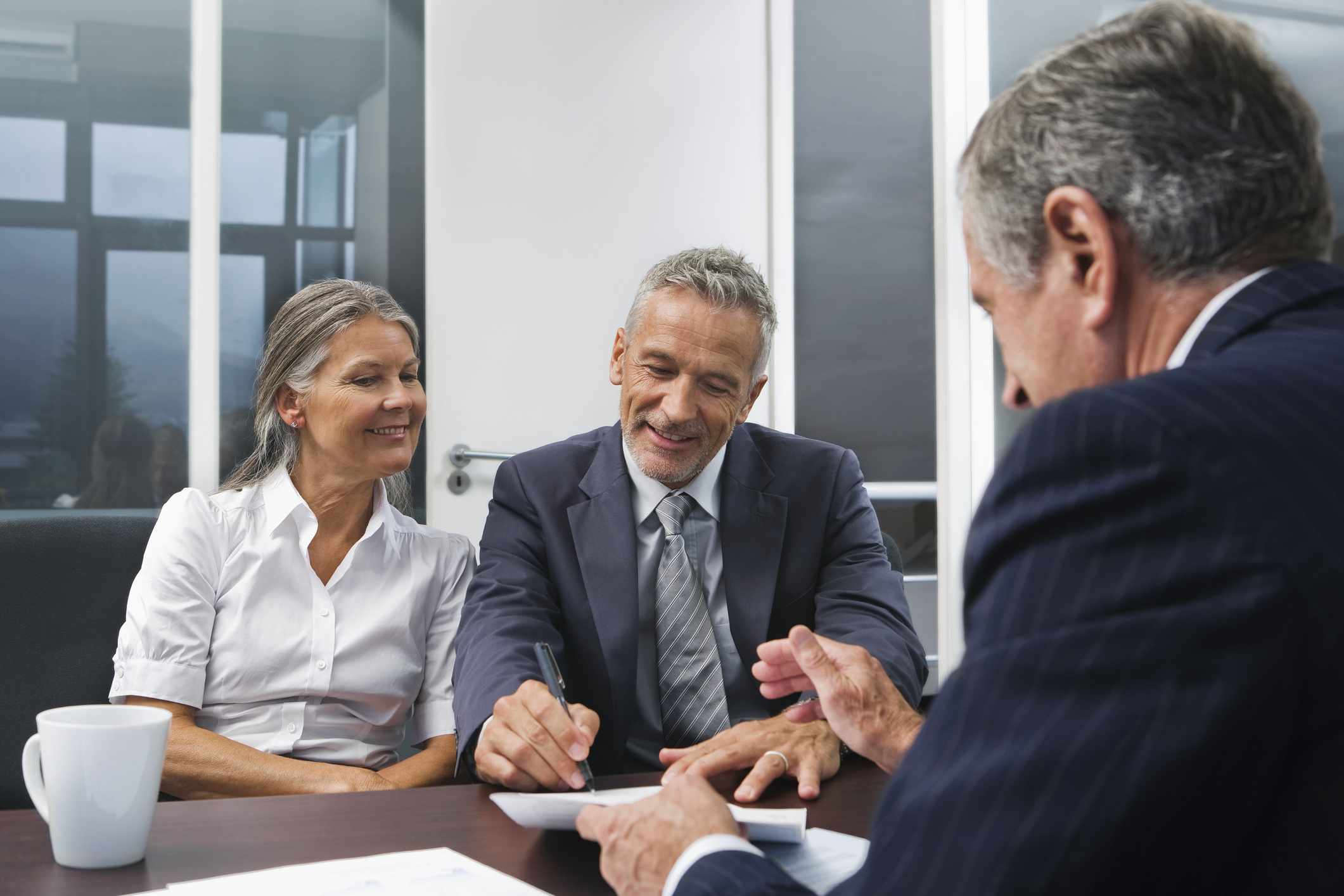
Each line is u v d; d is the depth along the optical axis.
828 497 1.50
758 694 1.38
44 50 2.40
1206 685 0.47
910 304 3.10
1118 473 0.51
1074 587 0.50
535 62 2.75
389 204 2.65
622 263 2.83
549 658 1.11
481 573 1.41
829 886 0.76
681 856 0.67
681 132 2.89
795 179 3.00
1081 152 0.59
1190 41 0.58
